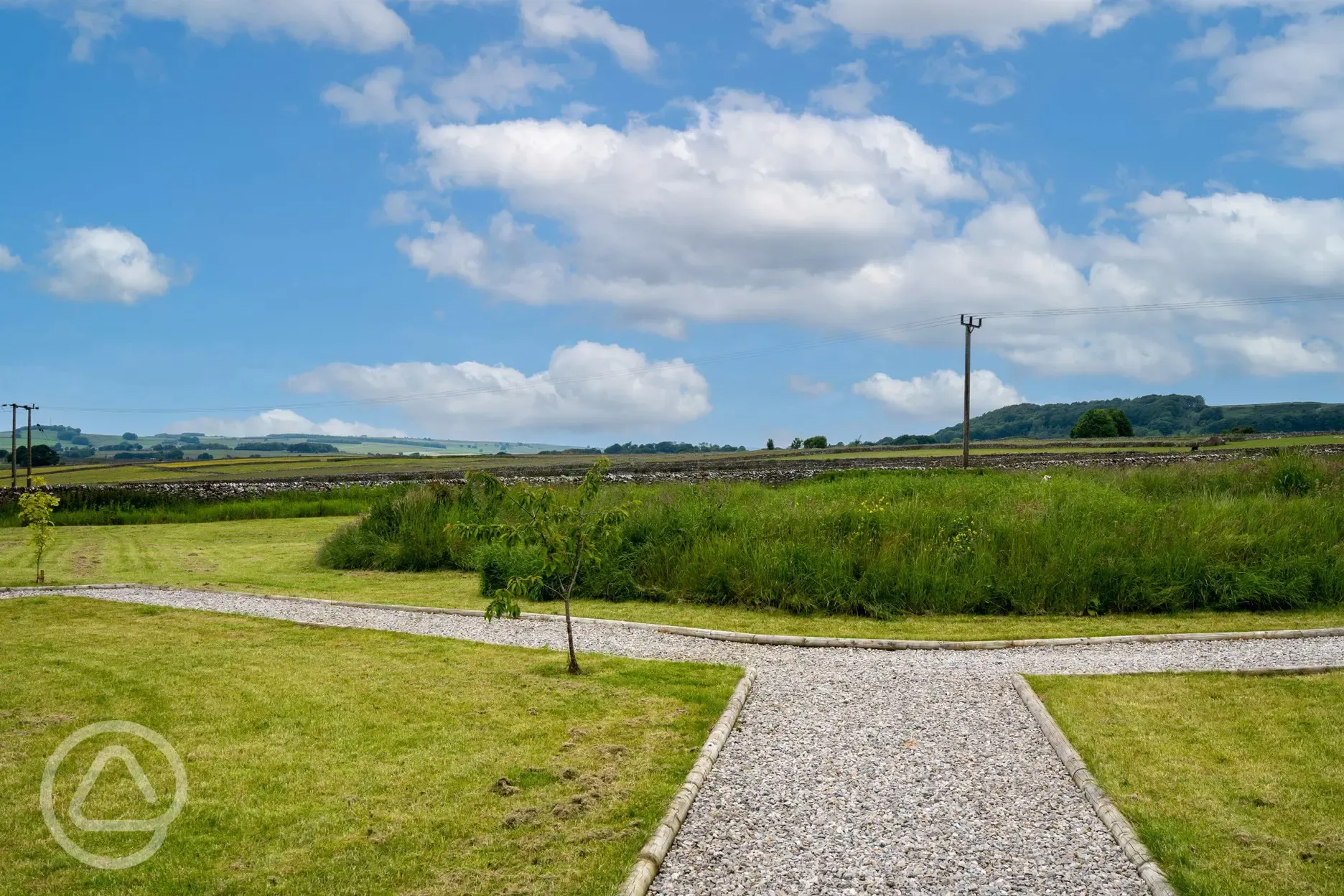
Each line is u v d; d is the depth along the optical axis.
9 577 16.38
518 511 16.80
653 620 11.91
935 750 6.55
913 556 12.99
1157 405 150.00
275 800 5.59
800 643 10.36
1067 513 14.62
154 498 32.12
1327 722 6.93
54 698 7.77
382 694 7.98
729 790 5.80
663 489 19.62
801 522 14.38
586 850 4.86
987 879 4.58
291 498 34.38
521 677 8.61
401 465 76.69
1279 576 12.33
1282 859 4.70
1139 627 11.12
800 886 4.52
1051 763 6.27
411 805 5.51
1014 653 9.77
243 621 11.59
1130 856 4.80
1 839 5.03
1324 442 49.22
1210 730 6.79
